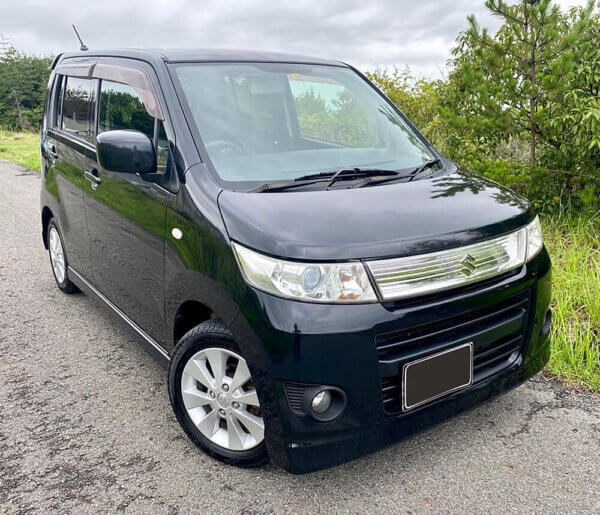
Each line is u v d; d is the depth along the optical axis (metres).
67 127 4.30
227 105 3.12
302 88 3.52
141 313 3.32
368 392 2.25
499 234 2.53
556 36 5.41
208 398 2.73
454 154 6.46
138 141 2.81
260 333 2.25
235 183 2.70
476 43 5.91
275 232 2.28
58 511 2.47
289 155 3.07
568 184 6.13
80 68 4.18
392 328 2.23
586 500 2.44
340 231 2.27
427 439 2.88
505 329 2.58
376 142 3.44
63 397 3.38
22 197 9.53
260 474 2.67
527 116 5.70
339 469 2.68
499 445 2.82
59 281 5.00
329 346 2.17
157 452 2.86
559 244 5.12
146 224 3.00
